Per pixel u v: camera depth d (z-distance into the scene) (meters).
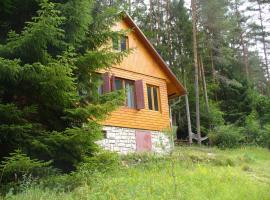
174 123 36.19
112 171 10.81
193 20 34.38
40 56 10.02
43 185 9.43
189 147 27.89
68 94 10.02
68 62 10.64
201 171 14.08
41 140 9.72
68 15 10.86
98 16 12.25
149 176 12.34
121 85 21.45
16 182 9.33
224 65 40.25
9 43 9.67
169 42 37.97
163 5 39.38
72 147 10.09
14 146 9.76
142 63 22.95
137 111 21.77
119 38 12.57
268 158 26.44
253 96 39.16
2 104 9.41
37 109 10.25
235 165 20.36
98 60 11.17
